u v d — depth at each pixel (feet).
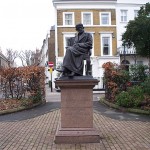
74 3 136.36
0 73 59.67
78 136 28.55
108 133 32.63
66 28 136.05
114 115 44.88
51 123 38.60
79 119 29.12
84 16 137.80
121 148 26.61
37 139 30.25
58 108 52.54
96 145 27.66
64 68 28.99
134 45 96.22
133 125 37.09
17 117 44.52
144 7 99.55
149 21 91.30
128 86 57.16
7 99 58.80
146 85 56.80
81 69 29.37
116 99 52.75
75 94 29.17
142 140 29.35
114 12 139.33
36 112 48.91
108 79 58.49
